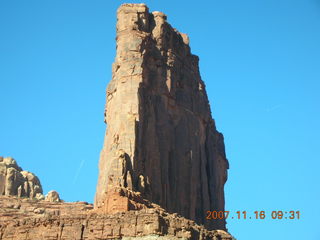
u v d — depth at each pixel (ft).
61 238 250.37
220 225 304.09
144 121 278.05
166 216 251.80
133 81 280.72
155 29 302.66
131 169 263.70
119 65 286.66
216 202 304.30
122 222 246.06
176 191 283.59
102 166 276.21
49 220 255.29
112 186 257.75
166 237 241.96
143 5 301.22
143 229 243.40
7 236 258.16
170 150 287.48
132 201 253.85
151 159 275.80
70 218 253.24
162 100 291.17
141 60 284.82
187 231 246.06
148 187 266.57
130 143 268.41
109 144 274.98
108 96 289.12
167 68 299.17
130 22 294.66
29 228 256.93
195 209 290.97
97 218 249.55
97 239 246.06
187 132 297.53
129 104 276.62
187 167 292.61
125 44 289.33
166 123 288.51
